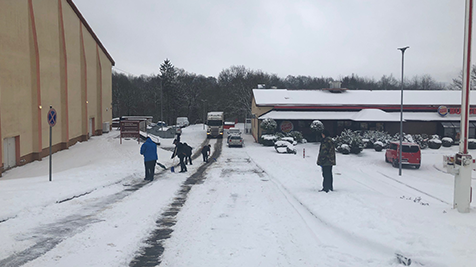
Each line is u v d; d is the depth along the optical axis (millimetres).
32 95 24203
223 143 45812
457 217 6727
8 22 20500
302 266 5531
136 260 5762
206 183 14539
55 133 27953
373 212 7762
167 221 8203
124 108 90625
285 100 49500
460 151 7289
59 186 11750
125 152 28328
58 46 28703
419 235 5969
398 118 44344
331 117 46219
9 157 21328
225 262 5668
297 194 11039
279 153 35031
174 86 84312
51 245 6305
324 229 7504
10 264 5387
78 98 34062
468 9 7199
